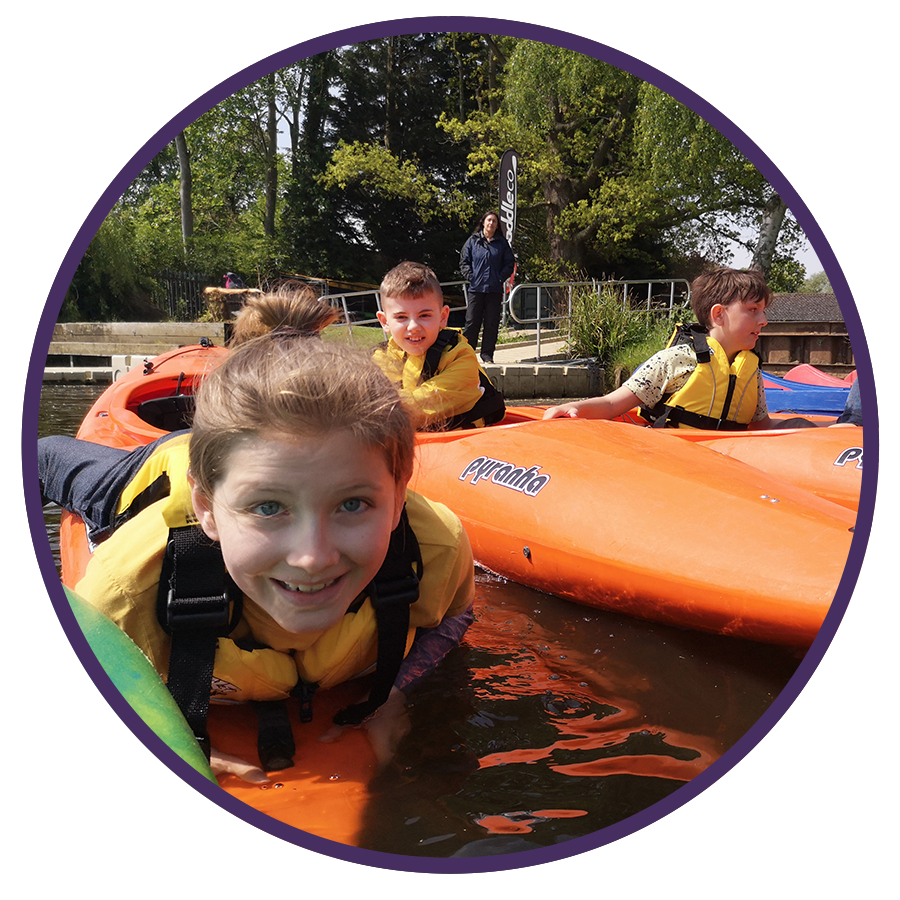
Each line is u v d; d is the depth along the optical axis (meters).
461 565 1.72
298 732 1.53
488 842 1.24
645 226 14.98
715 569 1.93
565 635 2.04
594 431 2.63
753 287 3.07
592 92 13.73
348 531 1.24
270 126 18.50
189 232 18.77
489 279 7.73
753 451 2.92
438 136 16.58
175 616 1.42
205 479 1.26
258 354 1.25
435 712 1.62
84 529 2.29
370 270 18.06
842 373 7.08
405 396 1.33
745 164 13.42
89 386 8.45
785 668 1.85
